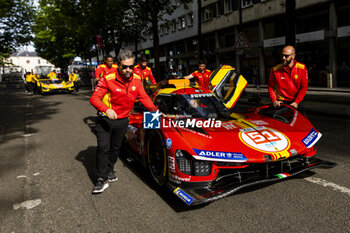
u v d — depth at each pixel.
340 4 17.05
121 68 3.13
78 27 24.52
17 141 6.39
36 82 20.81
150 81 7.49
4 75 48.25
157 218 2.80
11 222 2.88
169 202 3.13
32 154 5.32
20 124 8.54
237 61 26.19
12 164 4.75
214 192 2.75
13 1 18.19
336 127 6.30
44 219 2.92
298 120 3.81
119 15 20.52
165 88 4.58
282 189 3.25
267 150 3.01
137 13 18.59
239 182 2.93
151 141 3.60
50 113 10.70
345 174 3.58
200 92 4.36
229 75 5.13
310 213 2.70
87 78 32.62
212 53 28.86
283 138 3.26
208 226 2.59
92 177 4.05
